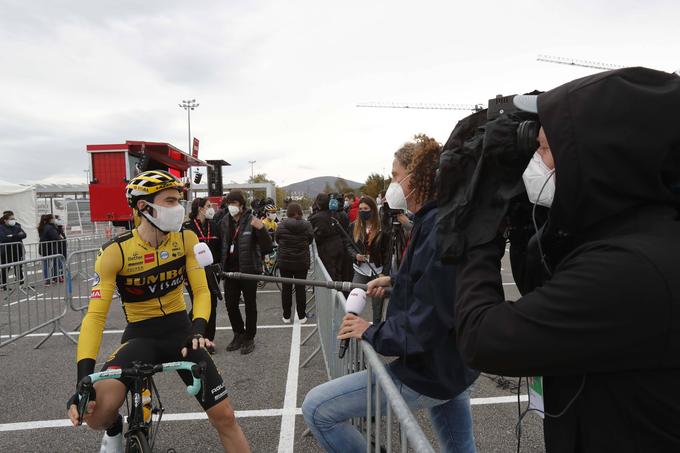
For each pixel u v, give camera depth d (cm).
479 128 113
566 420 88
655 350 68
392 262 259
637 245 71
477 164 101
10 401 349
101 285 205
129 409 202
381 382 129
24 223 1162
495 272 95
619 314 69
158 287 223
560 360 74
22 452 275
